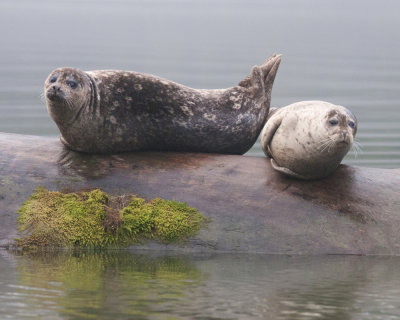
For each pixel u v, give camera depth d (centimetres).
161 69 7244
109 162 2705
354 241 2539
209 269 2308
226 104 2883
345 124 2486
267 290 2097
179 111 2795
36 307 1880
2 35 11462
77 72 2645
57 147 2770
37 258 2377
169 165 2709
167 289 2078
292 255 2489
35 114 5159
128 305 1917
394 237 2564
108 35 12338
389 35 13912
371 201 2645
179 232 2512
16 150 2709
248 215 2559
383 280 2230
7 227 2489
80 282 2127
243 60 8438
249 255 2478
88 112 2661
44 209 2517
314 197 2628
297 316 1872
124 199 2566
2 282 2098
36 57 8144
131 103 2741
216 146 2895
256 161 2770
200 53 9288
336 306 1962
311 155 2548
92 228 2500
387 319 1867
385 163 4081
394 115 5372
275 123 2642
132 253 2470
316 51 10156
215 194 2603
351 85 6825
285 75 7481
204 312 1880
